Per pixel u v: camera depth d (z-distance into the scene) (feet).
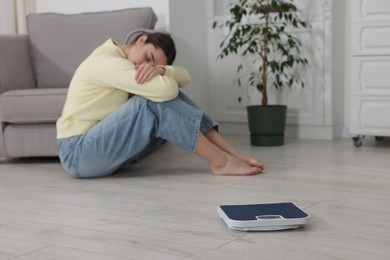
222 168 8.20
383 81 10.19
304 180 7.74
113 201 6.89
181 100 7.86
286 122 12.03
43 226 5.91
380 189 7.13
